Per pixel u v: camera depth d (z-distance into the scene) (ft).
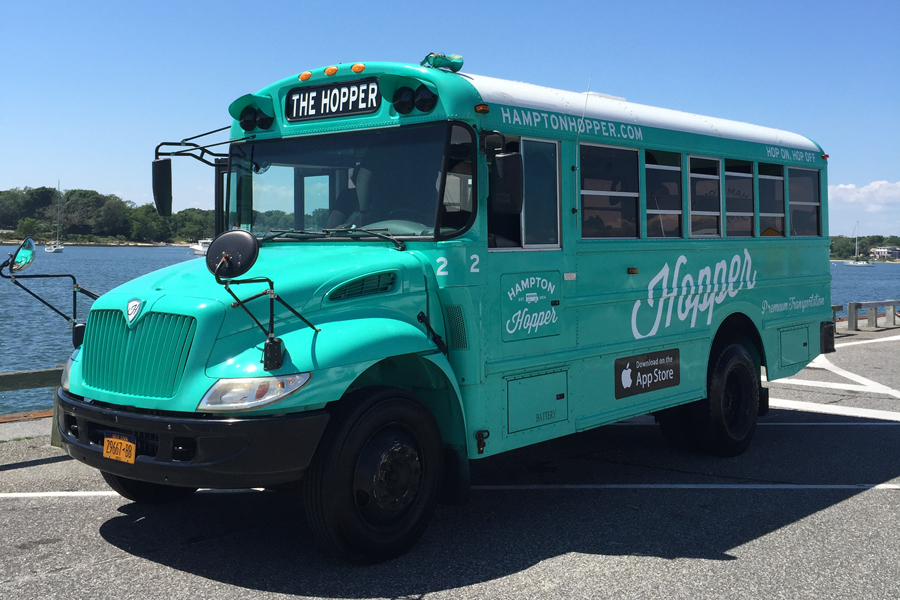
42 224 640.99
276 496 19.61
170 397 13.74
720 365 23.77
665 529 16.97
